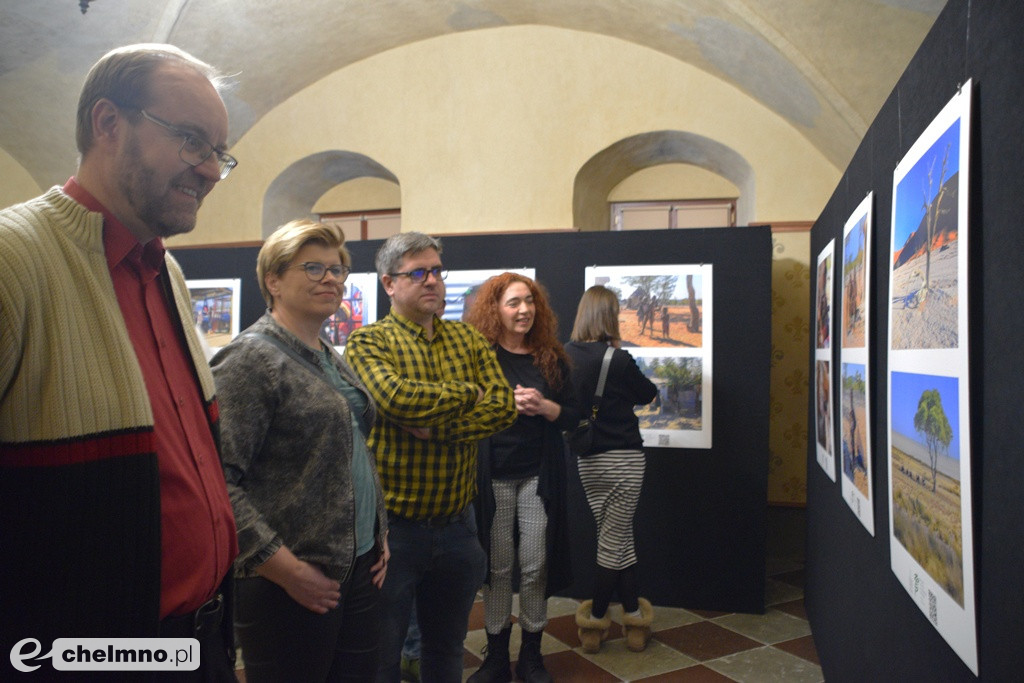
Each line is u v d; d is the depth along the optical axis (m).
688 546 4.50
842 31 4.57
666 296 4.61
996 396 1.12
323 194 7.93
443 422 2.26
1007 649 1.07
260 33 6.18
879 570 2.11
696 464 4.52
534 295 3.23
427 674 2.41
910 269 1.62
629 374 3.62
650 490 4.57
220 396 1.71
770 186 6.14
